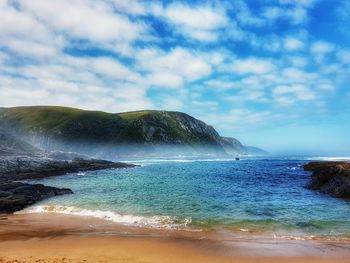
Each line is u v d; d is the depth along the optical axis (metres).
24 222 21.42
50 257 13.49
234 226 19.72
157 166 93.94
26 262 12.58
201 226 19.80
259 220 21.12
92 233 18.14
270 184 43.12
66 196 32.72
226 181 47.91
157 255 13.98
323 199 29.23
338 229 18.77
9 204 26.00
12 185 33.38
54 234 17.94
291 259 13.33
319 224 19.92
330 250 14.54
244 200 29.17
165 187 40.19
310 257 13.56
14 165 59.66
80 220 21.86
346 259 13.23
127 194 33.75
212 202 28.19
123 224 20.52
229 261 13.19
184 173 66.06
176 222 20.92
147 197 31.42
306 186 38.72
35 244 15.84
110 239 16.70
